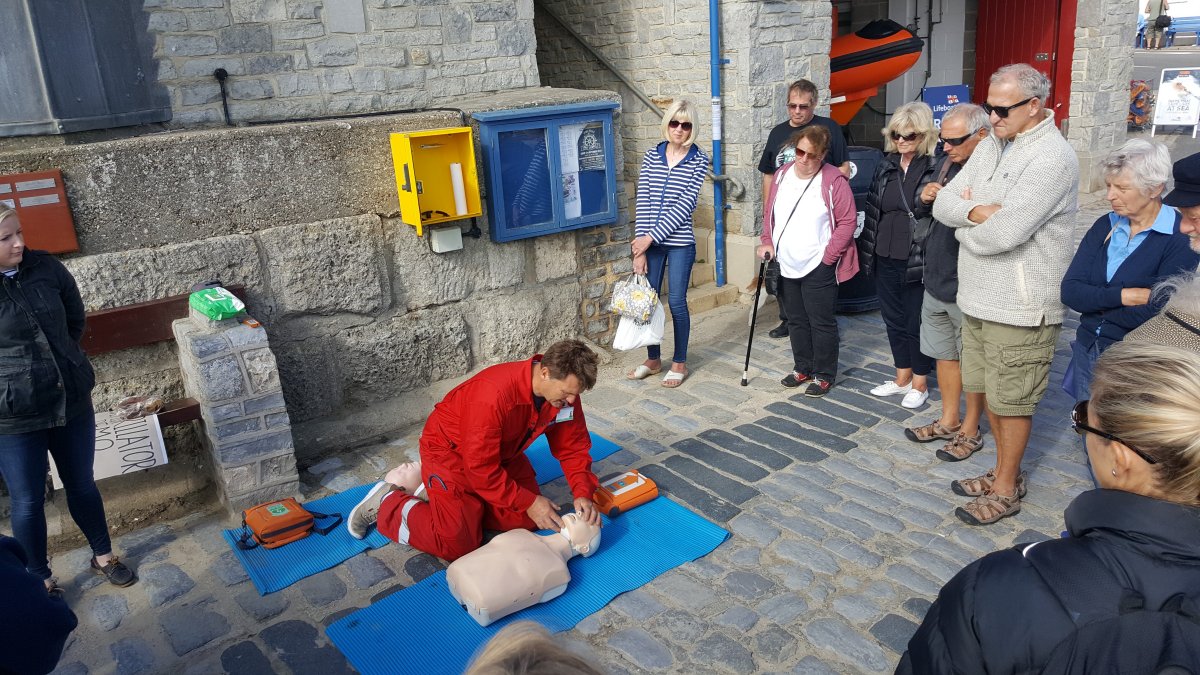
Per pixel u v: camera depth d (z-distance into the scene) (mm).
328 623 3133
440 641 2975
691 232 5102
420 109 5363
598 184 5258
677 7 6867
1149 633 1147
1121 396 1308
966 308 3553
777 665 2814
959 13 9750
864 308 6574
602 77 7758
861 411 4824
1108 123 10148
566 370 3109
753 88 6562
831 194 4762
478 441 3223
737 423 4738
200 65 4609
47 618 1825
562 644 1002
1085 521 1305
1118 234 3191
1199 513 1233
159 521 3943
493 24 5613
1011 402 3451
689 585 3258
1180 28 28922
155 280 3928
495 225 4875
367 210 4523
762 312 6664
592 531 3398
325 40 4992
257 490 3916
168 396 4109
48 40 3660
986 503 3641
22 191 3537
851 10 9492
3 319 2949
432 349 4926
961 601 1329
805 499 3869
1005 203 3270
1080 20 9594
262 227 4207
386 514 3584
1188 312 2018
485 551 3160
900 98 9312
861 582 3238
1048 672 1188
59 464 3250
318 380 4562
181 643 3051
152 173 3848
